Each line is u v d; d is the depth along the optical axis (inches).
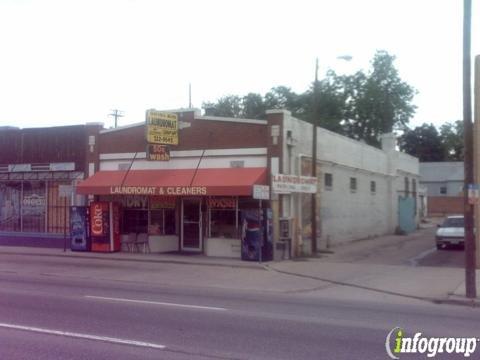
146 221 1034.1
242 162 944.9
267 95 2310.5
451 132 3688.5
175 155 993.5
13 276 733.3
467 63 582.9
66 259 949.2
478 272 769.6
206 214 985.5
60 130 1111.6
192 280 716.7
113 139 1052.5
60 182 1112.8
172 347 344.5
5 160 1161.4
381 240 1376.7
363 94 2186.3
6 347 342.6
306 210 1039.6
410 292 618.8
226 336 375.9
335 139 1194.6
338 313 476.4
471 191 577.3
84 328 397.4
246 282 703.7
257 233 888.3
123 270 807.1
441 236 1125.1
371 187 1470.2
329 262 907.4
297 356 325.4
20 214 1149.7
